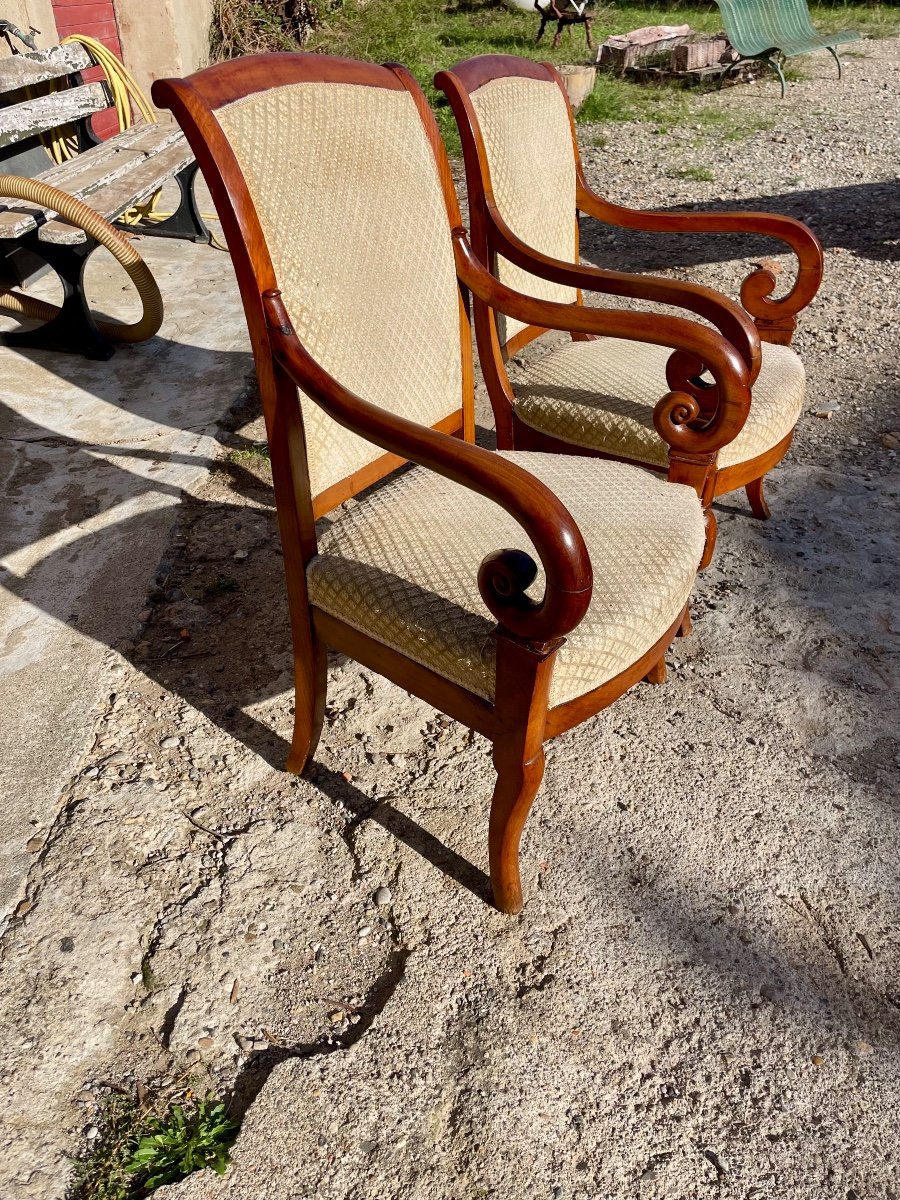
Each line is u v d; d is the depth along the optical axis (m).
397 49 7.82
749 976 1.50
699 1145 1.29
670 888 1.63
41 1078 1.34
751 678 2.08
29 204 3.09
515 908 1.57
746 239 4.73
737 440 1.92
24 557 2.33
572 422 2.00
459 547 1.45
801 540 2.52
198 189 5.22
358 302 1.52
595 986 1.48
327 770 1.84
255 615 2.21
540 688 1.26
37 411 2.98
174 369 3.27
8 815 1.70
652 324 1.65
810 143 6.47
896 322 3.81
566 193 2.27
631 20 10.65
